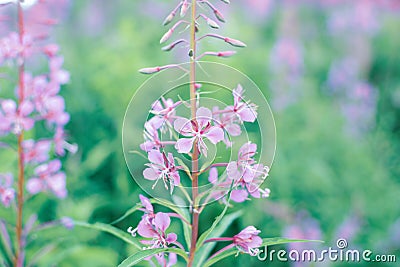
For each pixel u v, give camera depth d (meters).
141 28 10.78
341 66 10.41
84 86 8.48
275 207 7.09
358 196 7.92
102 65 8.73
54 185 4.97
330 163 8.76
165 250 3.07
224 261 6.47
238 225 6.72
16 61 4.89
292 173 7.93
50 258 5.55
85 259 5.82
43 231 6.12
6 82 7.14
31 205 6.12
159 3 11.07
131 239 3.35
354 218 7.51
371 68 11.81
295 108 9.44
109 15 11.59
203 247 3.47
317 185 7.90
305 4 13.57
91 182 7.23
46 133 7.52
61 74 4.93
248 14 13.74
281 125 8.82
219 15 3.08
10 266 4.68
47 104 4.88
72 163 7.02
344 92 10.22
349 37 11.35
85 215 6.27
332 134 9.08
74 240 6.09
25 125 4.75
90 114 8.04
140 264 5.65
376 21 11.49
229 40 3.06
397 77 12.16
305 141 8.60
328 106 9.98
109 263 5.88
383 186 8.48
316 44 12.88
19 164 4.80
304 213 7.32
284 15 12.03
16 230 4.77
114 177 7.31
